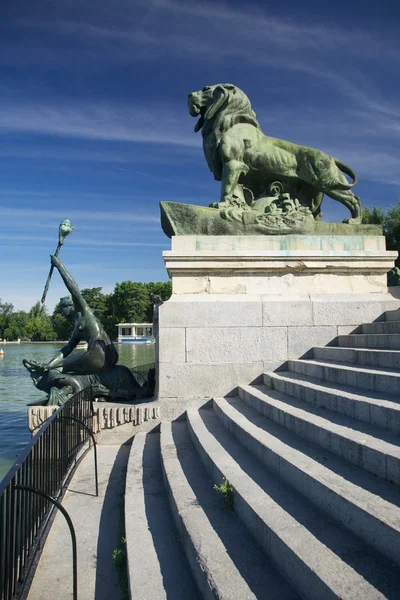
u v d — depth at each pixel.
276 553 2.79
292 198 9.12
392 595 2.12
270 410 5.35
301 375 6.69
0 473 7.38
